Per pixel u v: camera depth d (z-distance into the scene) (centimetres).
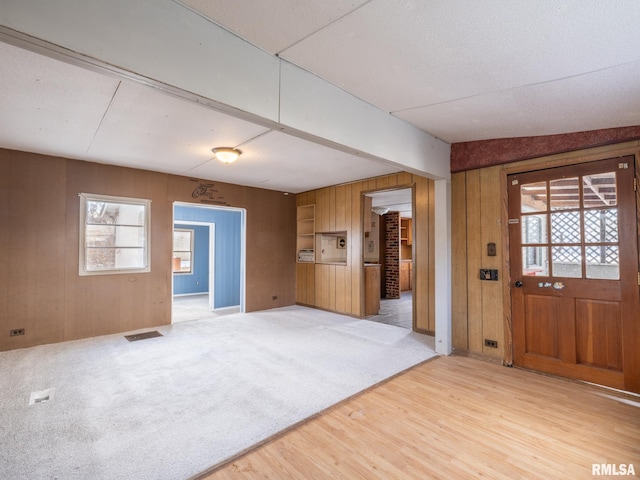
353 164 448
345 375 311
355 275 564
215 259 660
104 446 200
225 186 577
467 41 175
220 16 164
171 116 283
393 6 150
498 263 346
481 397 269
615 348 277
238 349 388
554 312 311
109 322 453
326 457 192
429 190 461
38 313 400
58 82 224
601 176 288
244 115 188
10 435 210
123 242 473
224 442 205
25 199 392
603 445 204
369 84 234
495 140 349
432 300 452
